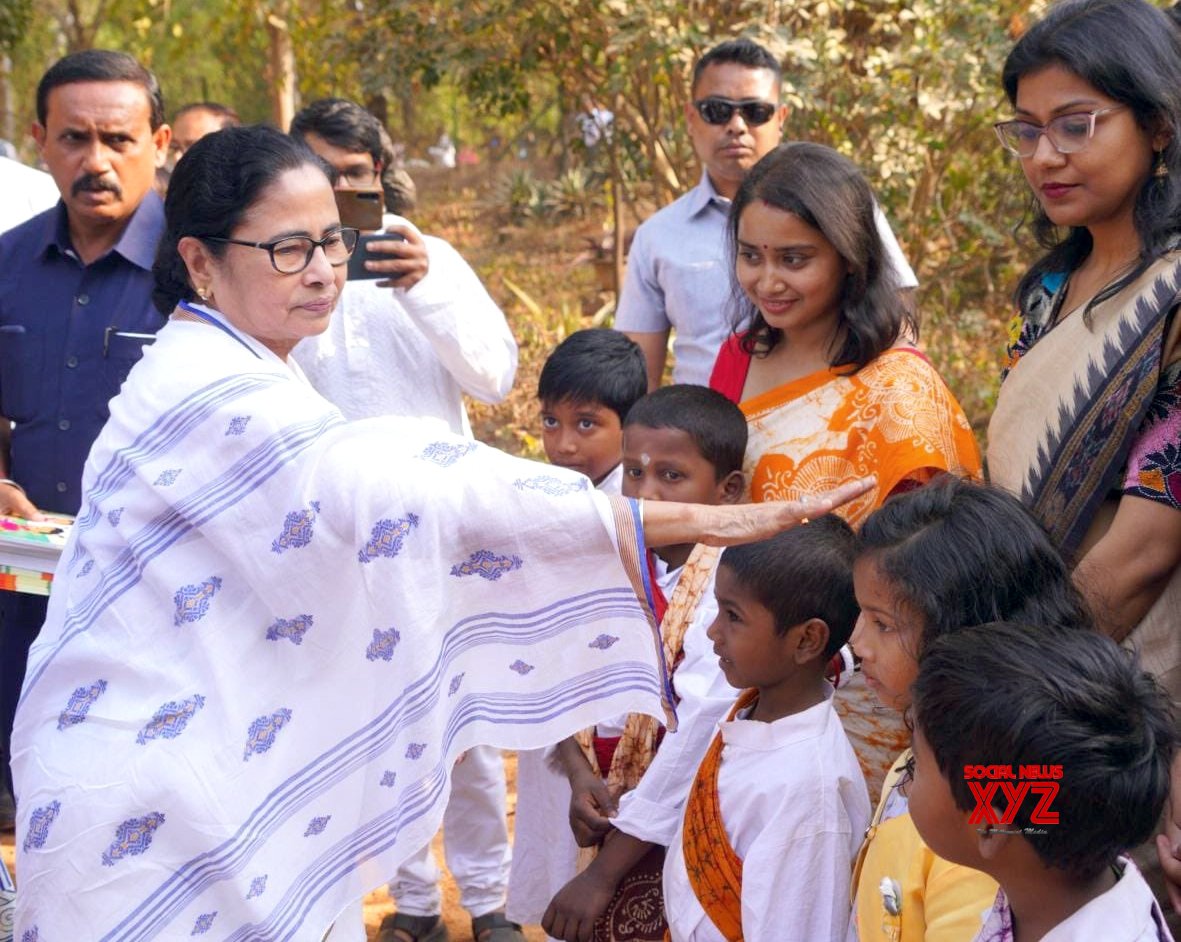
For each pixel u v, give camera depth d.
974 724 1.57
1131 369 2.34
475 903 3.70
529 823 3.17
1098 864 1.59
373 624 2.17
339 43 9.15
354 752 2.19
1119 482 2.39
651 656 2.26
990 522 1.92
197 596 2.16
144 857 2.10
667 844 2.58
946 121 7.61
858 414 2.81
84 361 3.63
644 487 2.83
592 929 2.61
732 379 3.10
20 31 11.35
